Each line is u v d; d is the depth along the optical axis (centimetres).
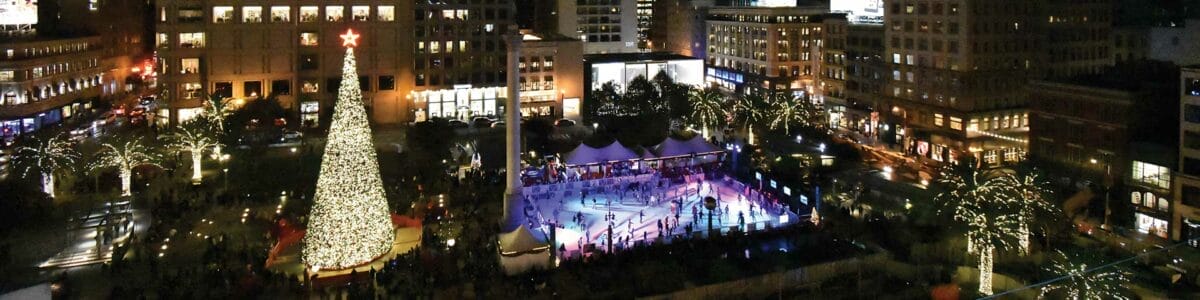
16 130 13800
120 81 18988
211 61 14838
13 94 13838
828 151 12688
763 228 7962
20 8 15538
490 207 9012
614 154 10619
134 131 14138
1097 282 5978
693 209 8588
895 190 9825
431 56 16275
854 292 6231
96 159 10194
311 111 15588
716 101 15662
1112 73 11569
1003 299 6269
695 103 15488
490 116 16638
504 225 8000
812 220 8088
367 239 6656
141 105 17475
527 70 16950
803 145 13875
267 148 12081
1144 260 7525
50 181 9231
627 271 6519
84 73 16662
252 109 13412
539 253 6744
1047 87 11281
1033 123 11669
